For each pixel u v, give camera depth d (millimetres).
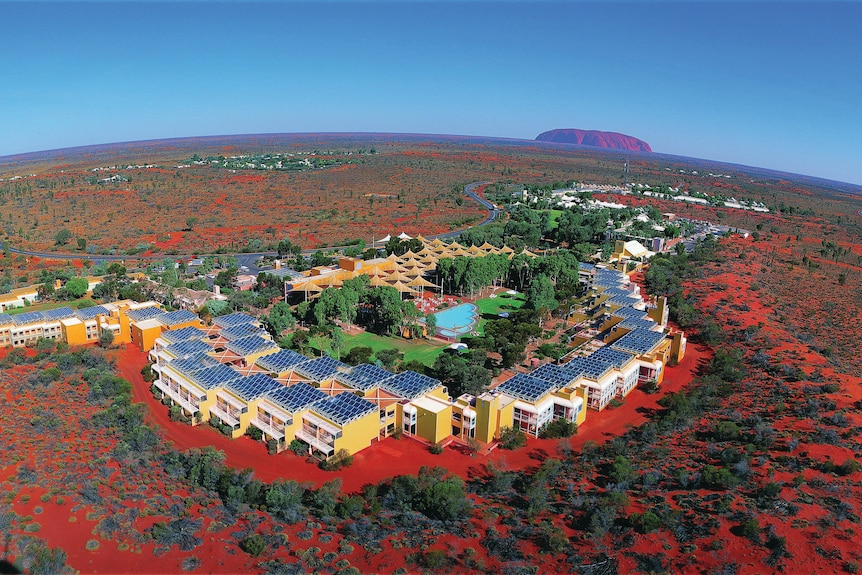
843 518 70375
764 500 74438
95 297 175000
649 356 120312
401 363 122688
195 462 88625
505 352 126812
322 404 96875
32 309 163375
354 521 76438
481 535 72312
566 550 68125
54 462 89062
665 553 66500
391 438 99250
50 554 68188
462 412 99188
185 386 106562
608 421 105375
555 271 183250
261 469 89625
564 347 134750
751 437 92375
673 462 88312
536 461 92500
